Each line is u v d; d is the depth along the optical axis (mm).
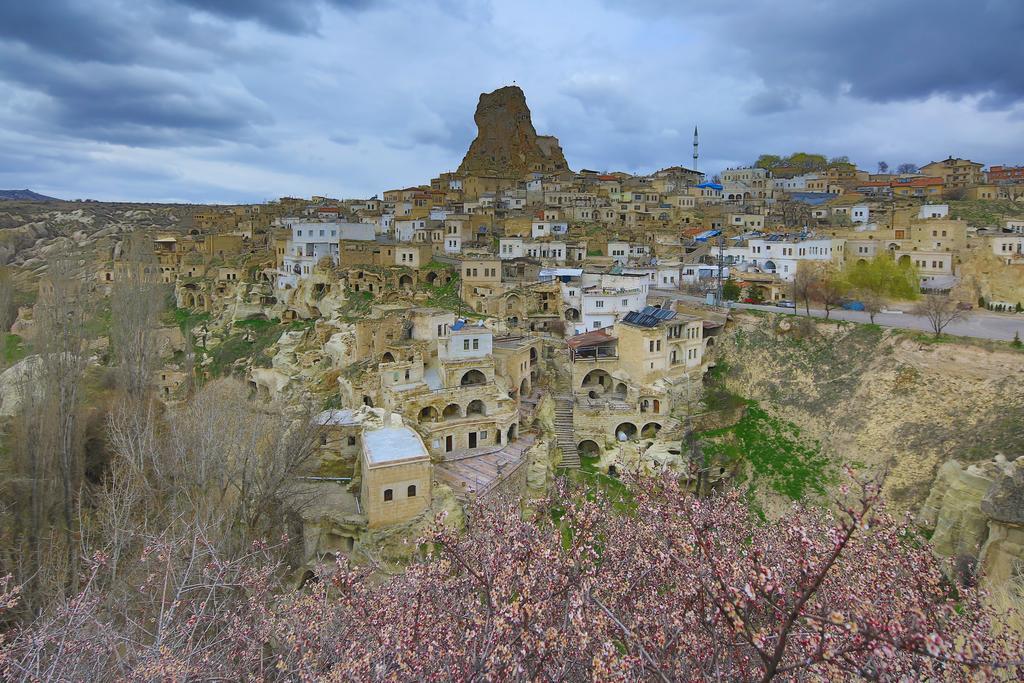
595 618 19422
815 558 16234
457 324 72250
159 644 23141
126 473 45594
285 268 119312
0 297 67938
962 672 14875
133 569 33781
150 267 87875
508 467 57406
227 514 42281
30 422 44562
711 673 17094
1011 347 61875
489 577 21984
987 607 19547
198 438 46594
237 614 27844
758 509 60781
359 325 76125
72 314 52688
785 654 15727
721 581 15203
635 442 67562
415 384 65250
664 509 22938
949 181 182125
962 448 57375
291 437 49906
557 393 76125
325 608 24984
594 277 96000
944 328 71875
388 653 19859
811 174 195000
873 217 138000
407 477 46688
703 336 79750
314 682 19922
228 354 106875
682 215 153750
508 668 18016
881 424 63938
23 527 41781
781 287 96000
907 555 20156
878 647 13211
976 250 96812
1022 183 167000
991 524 42156
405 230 134375
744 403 73625
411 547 45656
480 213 142875
